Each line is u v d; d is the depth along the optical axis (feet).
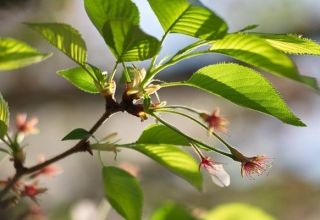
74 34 1.54
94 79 1.60
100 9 1.56
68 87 3.51
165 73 3.35
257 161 1.65
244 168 1.65
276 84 3.76
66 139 1.58
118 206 1.65
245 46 1.49
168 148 1.69
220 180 1.66
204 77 1.59
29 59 1.43
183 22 1.52
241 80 1.58
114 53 1.57
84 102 3.60
